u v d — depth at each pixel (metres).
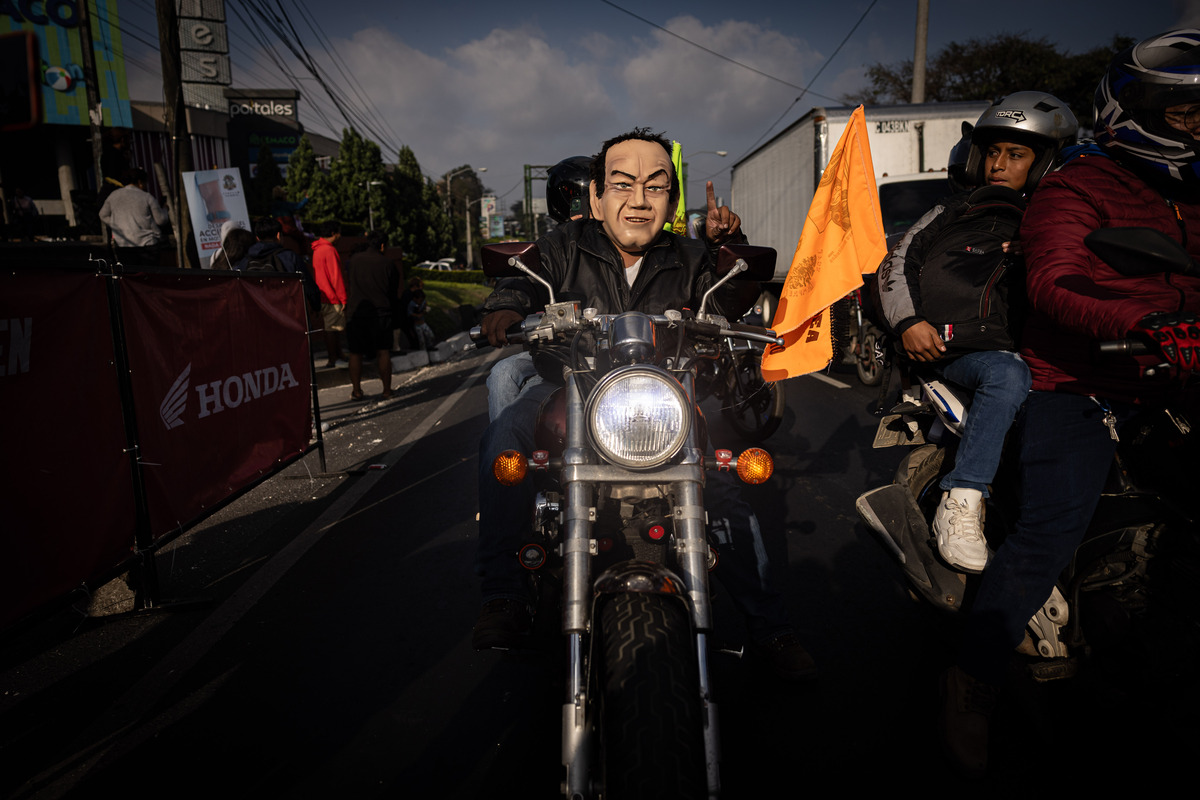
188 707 2.69
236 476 4.37
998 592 2.21
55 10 21.03
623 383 1.92
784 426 6.43
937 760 2.33
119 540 3.25
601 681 1.80
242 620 3.35
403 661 2.97
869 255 2.48
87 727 2.59
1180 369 1.61
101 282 3.18
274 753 2.42
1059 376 2.16
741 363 5.47
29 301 2.74
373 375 10.66
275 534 4.41
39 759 2.42
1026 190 2.73
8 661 3.03
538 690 2.74
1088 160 2.09
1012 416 2.23
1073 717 2.47
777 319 2.76
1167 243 1.60
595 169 2.75
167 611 3.44
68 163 23.56
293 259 8.23
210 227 9.85
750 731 2.49
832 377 8.69
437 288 25.48
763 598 2.76
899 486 2.66
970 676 2.25
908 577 2.58
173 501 3.69
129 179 8.80
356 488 5.22
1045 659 2.24
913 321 2.37
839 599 3.37
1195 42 1.89
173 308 3.74
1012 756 2.33
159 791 2.26
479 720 2.57
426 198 65.25
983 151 2.79
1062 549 2.12
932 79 31.22
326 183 44.91
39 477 2.78
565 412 2.29
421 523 4.49
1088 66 27.77
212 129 33.00
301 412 5.27
